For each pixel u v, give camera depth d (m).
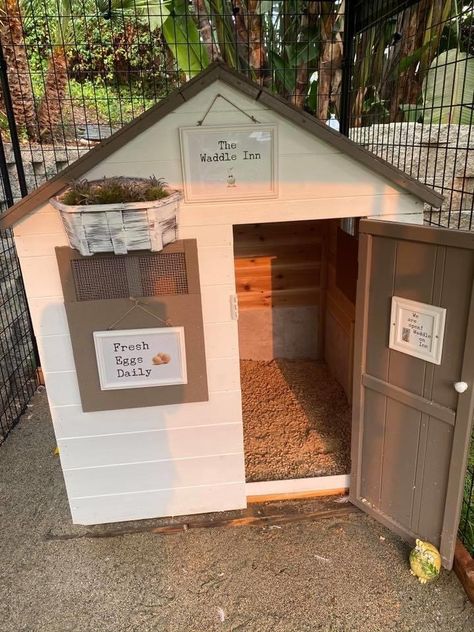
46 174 3.49
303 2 3.41
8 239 3.34
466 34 2.63
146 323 1.84
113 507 2.12
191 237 1.77
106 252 1.66
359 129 3.34
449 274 1.58
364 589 1.77
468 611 1.67
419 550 1.79
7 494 2.36
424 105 2.75
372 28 2.94
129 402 1.95
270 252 3.41
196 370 1.93
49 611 1.73
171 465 2.08
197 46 3.27
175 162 1.68
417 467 1.86
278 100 1.63
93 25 3.52
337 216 1.82
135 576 1.87
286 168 1.73
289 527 2.08
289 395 3.14
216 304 1.86
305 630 1.63
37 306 1.81
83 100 3.49
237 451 2.09
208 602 1.75
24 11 3.55
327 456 2.45
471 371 1.58
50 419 3.04
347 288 2.96
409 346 1.77
